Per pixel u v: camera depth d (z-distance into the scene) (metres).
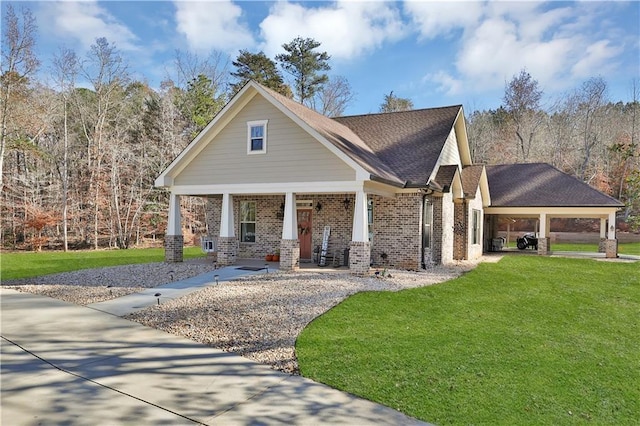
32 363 6.25
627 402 5.72
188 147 15.91
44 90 31.81
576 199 23.09
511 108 49.69
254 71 42.88
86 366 6.13
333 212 17.09
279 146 14.62
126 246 33.19
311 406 4.94
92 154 34.44
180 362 6.30
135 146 35.31
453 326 8.44
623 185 40.97
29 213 30.30
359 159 13.80
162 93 40.12
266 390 5.36
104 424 4.41
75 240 33.97
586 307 10.97
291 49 45.81
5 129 28.34
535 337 8.14
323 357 6.46
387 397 5.23
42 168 33.84
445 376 5.95
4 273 16.30
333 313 8.79
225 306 9.32
